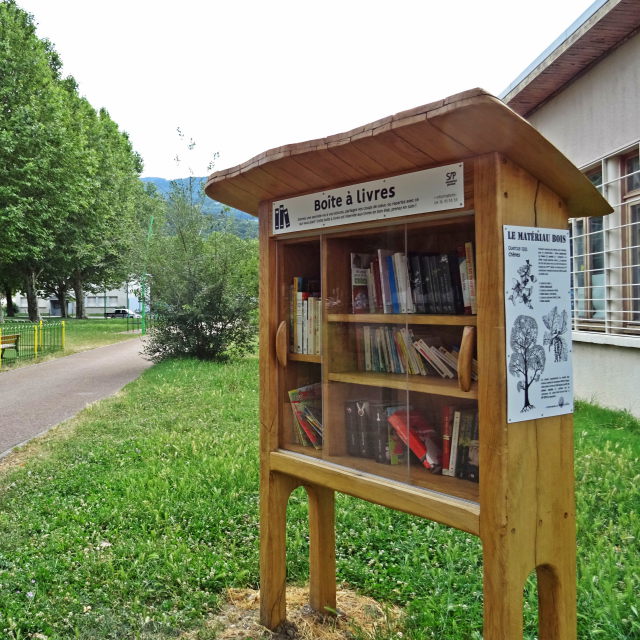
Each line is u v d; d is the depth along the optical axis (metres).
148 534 4.30
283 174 2.72
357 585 3.52
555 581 2.27
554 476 2.22
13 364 17.44
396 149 2.21
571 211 2.48
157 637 2.95
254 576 3.64
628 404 7.94
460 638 2.82
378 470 2.64
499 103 1.78
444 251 2.35
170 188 17.28
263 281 3.17
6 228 25.30
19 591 3.43
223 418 8.54
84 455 6.72
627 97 7.80
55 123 27.00
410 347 2.51
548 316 2.20
